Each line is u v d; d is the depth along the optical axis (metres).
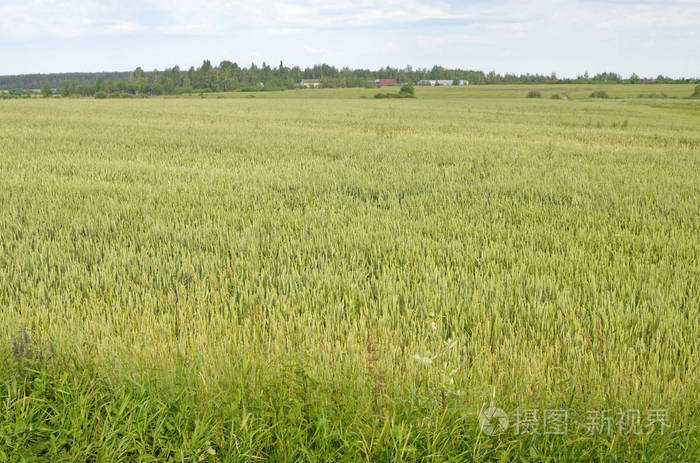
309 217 8.40
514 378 3.57
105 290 5.23
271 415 3.04
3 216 8.12
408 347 3.95
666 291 5.27
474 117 39.69
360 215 8.66
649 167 13.83
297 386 3.30
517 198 10.30
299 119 34.50
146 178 12.09
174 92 164.75
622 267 6.02
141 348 3.92
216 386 3.35
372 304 4.87
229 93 151.88
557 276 5.77
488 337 4.25
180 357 3.72
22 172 12.26
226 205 9.29
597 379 3.53
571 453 2.90
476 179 12.09
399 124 30.72
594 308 4.72
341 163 14.38
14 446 2.90
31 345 3.61
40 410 3.24
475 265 6.27
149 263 5.93
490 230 7.65
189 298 5.00
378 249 6.69
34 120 31.39
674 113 52.53
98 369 3.59
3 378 3.45
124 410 3.15
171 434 3.04
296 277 5.61
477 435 2.98
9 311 4.60
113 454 2.87
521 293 5.18
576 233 7.63
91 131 23.84
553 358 3.93
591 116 43.94
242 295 5.06
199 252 6.47
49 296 5.07
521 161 14.98
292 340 4.13
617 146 20.88
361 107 56.88
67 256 6.31
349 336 4.02
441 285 5.35
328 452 2.90
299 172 12.84
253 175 12.36
